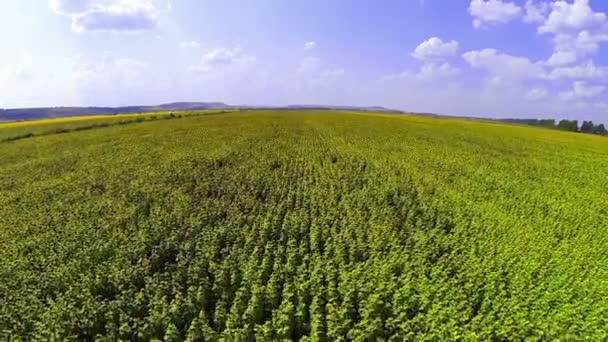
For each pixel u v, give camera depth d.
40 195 25.12
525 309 11.70
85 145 45.78
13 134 57.28
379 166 32.34
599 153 47.00
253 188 25.81
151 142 46.81
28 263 15.24
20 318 11.98
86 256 15.59
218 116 86.38
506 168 34.53
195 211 21.22
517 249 16.22
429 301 12.13
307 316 12.14
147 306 12.45
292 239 16.83
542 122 152.25
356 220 19.55
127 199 23.61
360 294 12.62
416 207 22.31
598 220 21.14
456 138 53.91
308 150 40.44
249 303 12.26
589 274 14.44
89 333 11.68
